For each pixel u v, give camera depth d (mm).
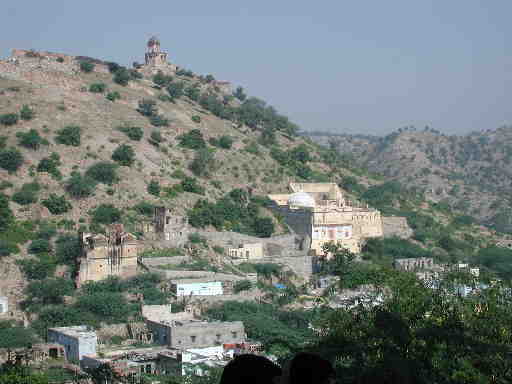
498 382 90938
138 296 188000
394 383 51062
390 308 112500
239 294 198750
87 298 179375
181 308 186125
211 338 164875
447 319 106750
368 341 100250
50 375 134375
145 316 178375
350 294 190250
